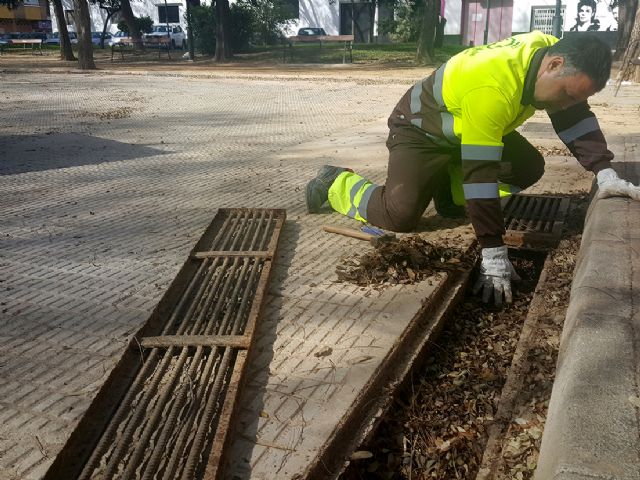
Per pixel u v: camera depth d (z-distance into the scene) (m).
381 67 22.58
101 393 2.32
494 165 3.15
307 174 5.82
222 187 5.39
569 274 3.39
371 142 7.44
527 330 2.88
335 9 36.38
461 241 3.90
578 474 1.44
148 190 5.32
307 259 3.63
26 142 7.92
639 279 2.43
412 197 3.78
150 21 38.06
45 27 55.50
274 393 2.37
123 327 2.86
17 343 2.74
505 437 2.25
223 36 26.98
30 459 2.03
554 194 4.86
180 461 2.04
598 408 1.66
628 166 4.54
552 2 31.81
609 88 13.23
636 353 1.91
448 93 3.39
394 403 2.49
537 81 3.02
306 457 2.03
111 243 3.96
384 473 2.22
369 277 3.33
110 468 1.97
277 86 15.69
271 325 2.87
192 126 9.25
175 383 2.41
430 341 2.86
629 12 20.42
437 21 23.23
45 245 3.96
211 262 3.53
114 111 11.08
